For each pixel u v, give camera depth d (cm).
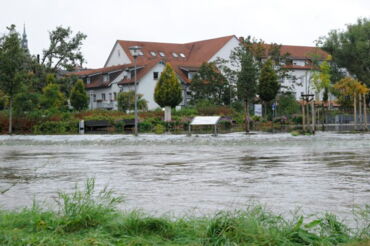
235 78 7275
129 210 848
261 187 1145
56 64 8250
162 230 660
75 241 611
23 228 680
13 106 4969
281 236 612
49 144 2984
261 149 2380
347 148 2400
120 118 5603
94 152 2316
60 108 6512
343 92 6706
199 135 3903
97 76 9306
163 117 5928
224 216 664
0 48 4419
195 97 7394
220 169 1537
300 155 2016
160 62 8262
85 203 748
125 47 9575
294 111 7062
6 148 2666
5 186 1208
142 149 2486
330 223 682
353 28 8262
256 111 6419
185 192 1083
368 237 622
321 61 9350
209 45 9588
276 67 7300
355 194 1038
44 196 1052
